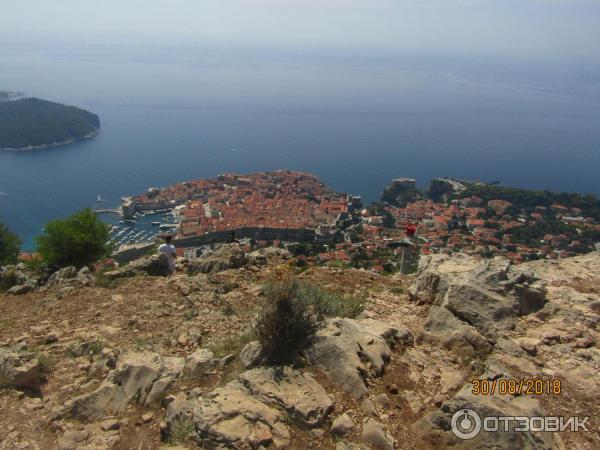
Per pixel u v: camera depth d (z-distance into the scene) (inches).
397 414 225.6
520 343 291.6
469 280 340.2
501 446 203.3
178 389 257.3
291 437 208.1
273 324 261.1
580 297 358.9
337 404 226.1
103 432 238.1
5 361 293.0
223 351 292.2
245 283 449.7
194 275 479.5
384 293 395.5
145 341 323.3
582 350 290.2
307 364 252.8
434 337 291.9
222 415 216.7
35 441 239.6
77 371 297.6
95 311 383.9
